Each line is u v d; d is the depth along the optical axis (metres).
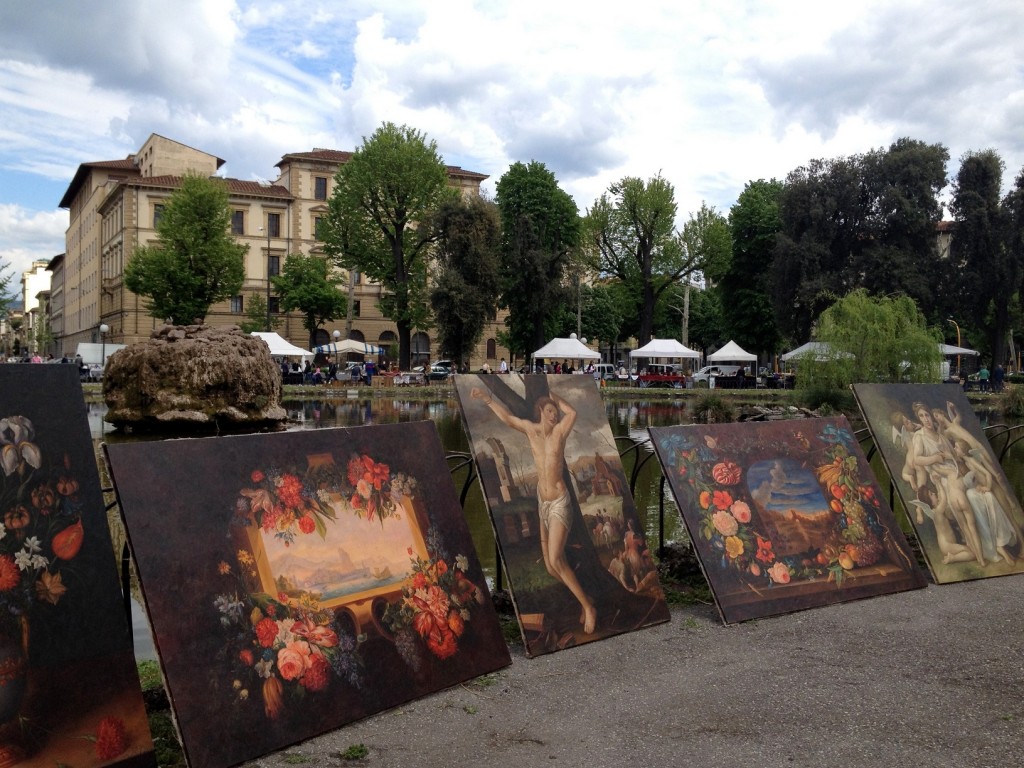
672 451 5.57
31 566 2.86
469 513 8.94
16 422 2.93
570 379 5.51
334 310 61.34
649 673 4.28
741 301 51.56
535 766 3.22
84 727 2.85
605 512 5.22
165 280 51.22
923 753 3.39
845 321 26.41
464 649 4.17
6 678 2.70
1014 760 3.34
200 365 17.78
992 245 42.16
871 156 43.41
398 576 4.03
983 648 4.73
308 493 3.81
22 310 157.12
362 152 46.22
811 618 5.31
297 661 3.45
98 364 46.09
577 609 4.76
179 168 65.38
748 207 51.12
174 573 3.18
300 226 65.81
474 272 44.50
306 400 33.25
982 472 7.05
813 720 3.71
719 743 3.46
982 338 59.56
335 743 3.36
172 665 3.06
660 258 52.50
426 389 38.66
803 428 6.34
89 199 77.62
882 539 6.16
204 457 3.46
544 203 51.00
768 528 5.68
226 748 3.09
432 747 3.36
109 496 7.31
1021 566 6.71
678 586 6.11
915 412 6.98
